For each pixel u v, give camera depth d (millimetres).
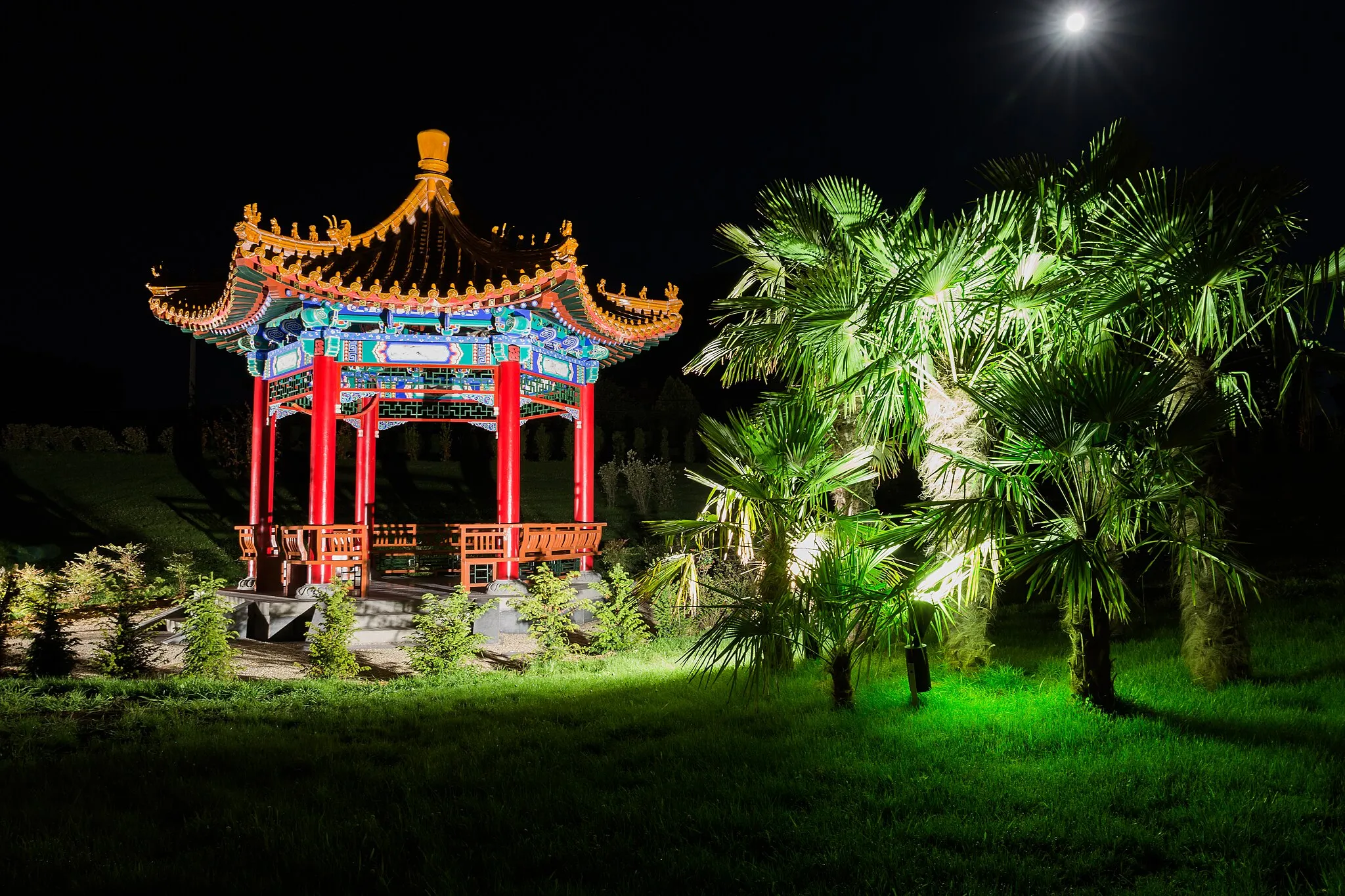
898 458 10188
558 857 4887
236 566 22250
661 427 36219
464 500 28406
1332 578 14797
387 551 15734
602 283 18547
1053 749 6559
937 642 11242
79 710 8711
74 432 27797
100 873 4672
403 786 6062
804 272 9922
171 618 16188
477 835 5230
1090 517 7516
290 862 4836
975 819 5254
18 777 6223
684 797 5766
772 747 6867
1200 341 7840
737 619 7984
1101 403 6574
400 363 15805
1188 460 7145
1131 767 6016
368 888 4559
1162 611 13586
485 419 20141
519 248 17344
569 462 33250
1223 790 5523
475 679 11281
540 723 8023
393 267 15109
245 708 8906
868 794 5684
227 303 14992
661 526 8695
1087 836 4977
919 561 9117
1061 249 8328
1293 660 9281
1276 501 24250
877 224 8945
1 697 9047
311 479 15641
